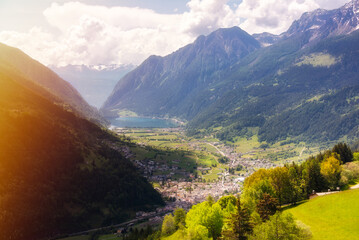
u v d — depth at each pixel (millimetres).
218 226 90250
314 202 95625
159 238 136625
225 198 118312
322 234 70125
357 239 63750
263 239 59469
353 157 180000
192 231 85062
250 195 104688
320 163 152375
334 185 126688
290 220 60844
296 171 142125
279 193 111688
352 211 79375
